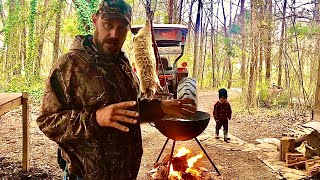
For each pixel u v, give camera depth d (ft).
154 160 18.01
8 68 44.24
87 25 35.94
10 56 45.06
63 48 54.34
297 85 40.57
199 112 12.02
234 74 69.77
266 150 20.45
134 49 13.48
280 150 18.31
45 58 56.49
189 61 68.23
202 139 22.90
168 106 6.13
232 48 57.36
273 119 31.32
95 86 4.95
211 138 23.25
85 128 4.66
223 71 71.15
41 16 46.57
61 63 4.97
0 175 14.32
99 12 5.03
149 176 15.08
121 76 5.28
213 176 14.98
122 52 5.58
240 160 18.47
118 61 5.39
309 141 17.92
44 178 14.39
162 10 57.31
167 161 14.34
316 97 23.08
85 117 4.66
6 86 38.91
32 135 21.94
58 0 46.91
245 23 43.52
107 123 4.57
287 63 39.09
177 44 24.30
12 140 20.54
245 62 43.04
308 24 40.01
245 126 28.17
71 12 55.67
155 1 54.85
